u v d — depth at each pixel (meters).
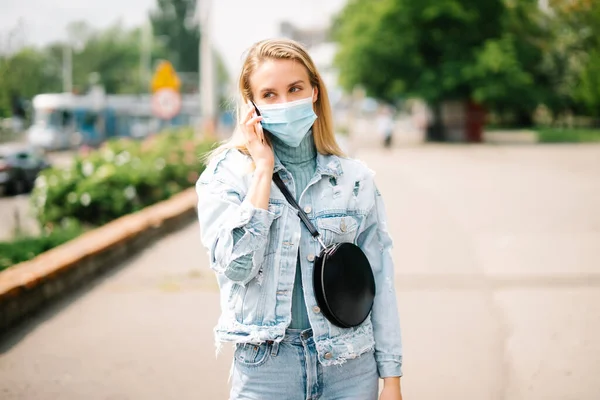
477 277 6.52
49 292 5.92
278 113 2.15
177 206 10.70
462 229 9.15
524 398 3.83
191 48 84.38
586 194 12.82
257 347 2.11
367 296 2.17
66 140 38.00
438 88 32.94
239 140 2.24
